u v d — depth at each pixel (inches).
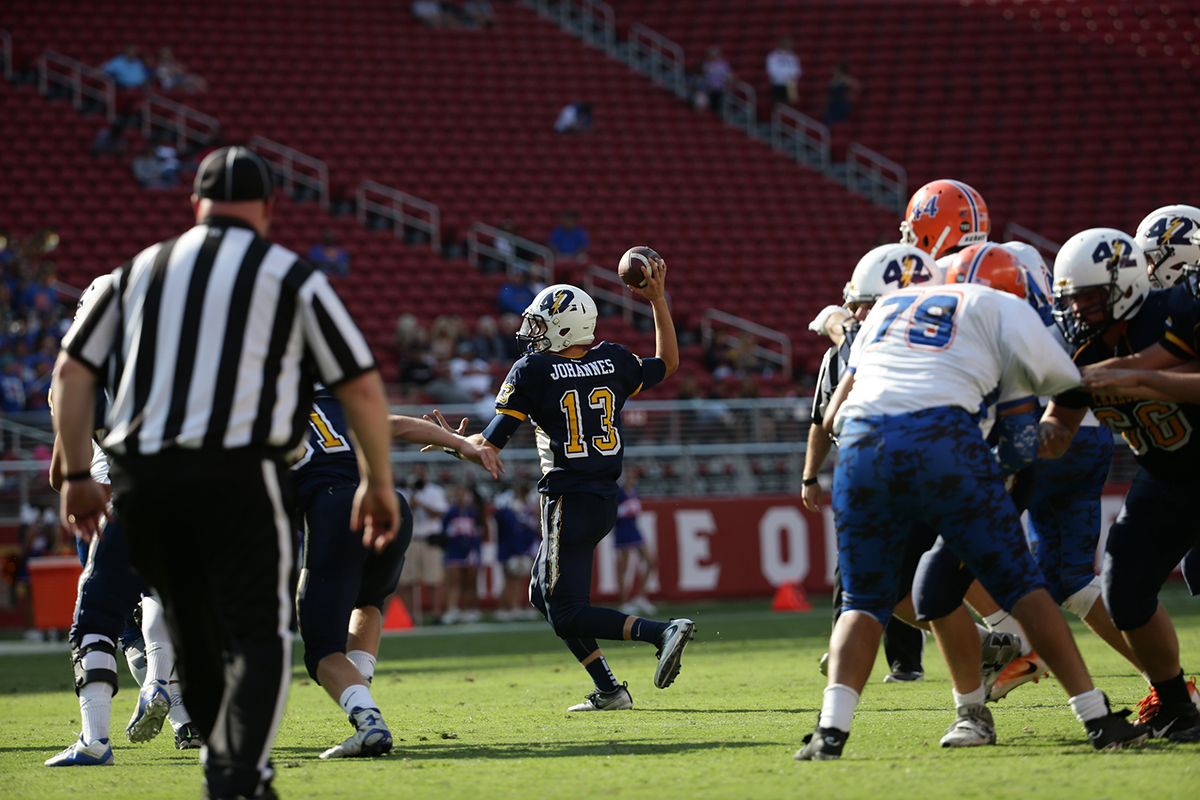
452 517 2182.6
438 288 2970.0
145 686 667.4
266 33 3553.2
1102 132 3757.4
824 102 3772.1
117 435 433.1
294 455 463.5
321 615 631.2
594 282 3080.7
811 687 945.5
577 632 789.2
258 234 456.8
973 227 658.8
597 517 797.9
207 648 458.0
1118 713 534.3
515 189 3321.9
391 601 2049.7
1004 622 705.6
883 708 747.4
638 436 2454.5
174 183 3034.0
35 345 2454.5
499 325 2817.4
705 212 3385.8
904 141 3688.5
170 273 438.3
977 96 3823.8
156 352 432.5
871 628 530.0
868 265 569.0
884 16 4020.7
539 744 637.9
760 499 2458.2
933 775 477.7
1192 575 650.2
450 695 983.0
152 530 434.3
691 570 2404.0
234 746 426.3
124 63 3240.7
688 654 1374.3
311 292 438.3
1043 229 3523.6
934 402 509.4
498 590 2338.8
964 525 508.7
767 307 3127.5
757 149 3590.1
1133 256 561.6
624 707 815.1
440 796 478.9
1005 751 538.9
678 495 2448.3
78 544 692.1
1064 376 518.0
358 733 610.9
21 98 3132.4
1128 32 4099.4
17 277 2650.1
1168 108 3843.5
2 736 780.6
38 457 2239.2
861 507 520.4
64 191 2950.3
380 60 3563.0
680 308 3073.3
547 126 3518.7
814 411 727.7
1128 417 568.7
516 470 2394.2
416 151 3339.1
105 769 604.7
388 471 447.5
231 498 426.6
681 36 3917.3
